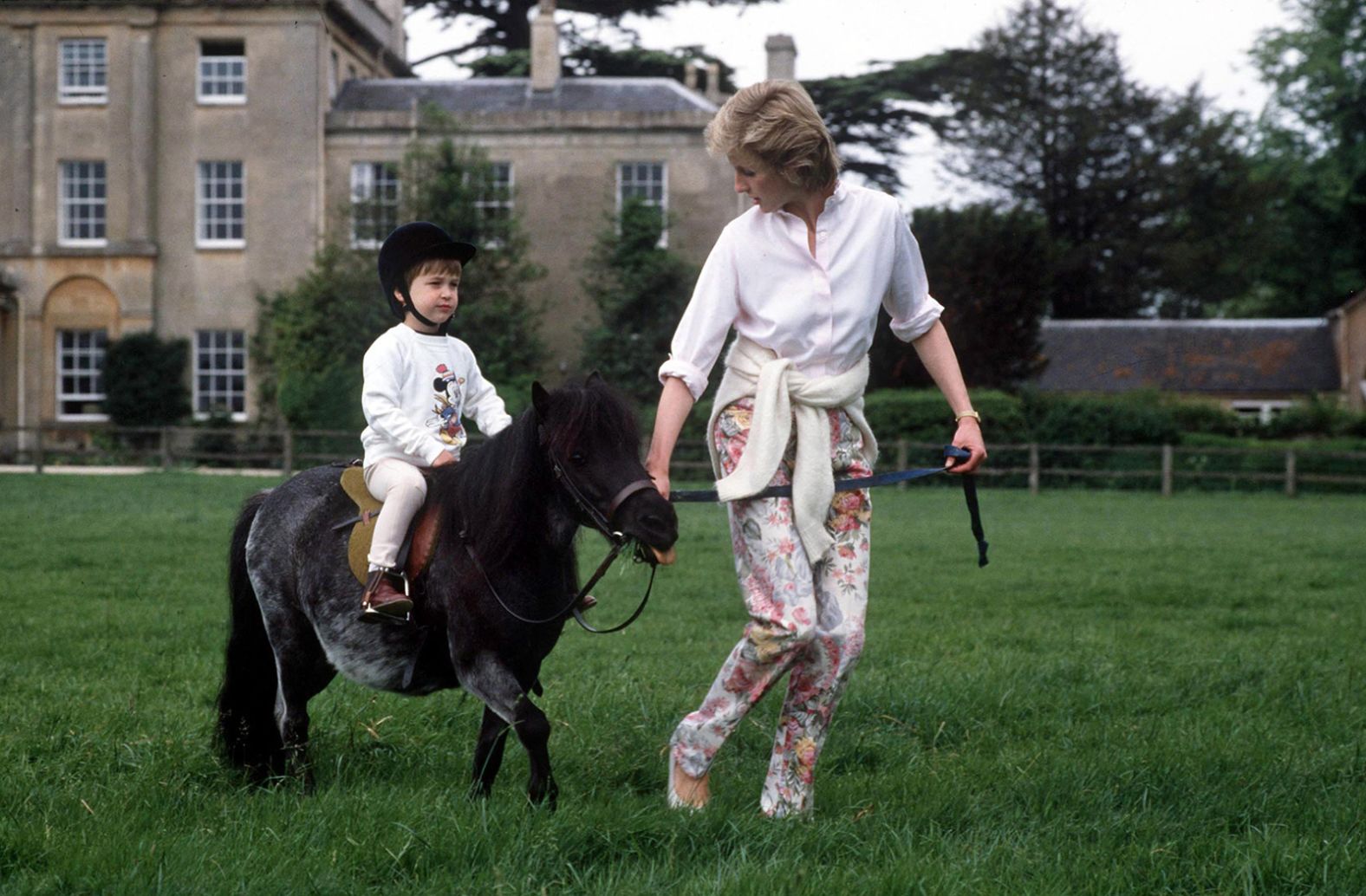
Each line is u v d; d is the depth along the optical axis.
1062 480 29.22
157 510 19.41
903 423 29.50
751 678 4.55
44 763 5.39
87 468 31.66
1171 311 52.91
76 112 35.62
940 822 4.68
